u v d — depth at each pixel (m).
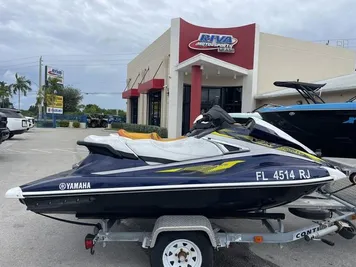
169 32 19.11
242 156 3.24
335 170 3.27
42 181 3.09
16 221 4.61
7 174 7.90
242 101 18.25
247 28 17.67
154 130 20.11
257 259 3.59
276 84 6.02
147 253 3.69
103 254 3.65
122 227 4.18
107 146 3.19
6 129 10.48
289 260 3.57
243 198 3.10
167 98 19.39
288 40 19.33
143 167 3.14
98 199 3.01
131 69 31.69
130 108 31.16
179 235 2.98
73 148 14.04
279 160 3.24
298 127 5.15
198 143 3.29
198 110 15.77
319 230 3.45
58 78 48.53
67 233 4.21
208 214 3.35
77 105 63.41
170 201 3.07
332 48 20.86
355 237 4.23
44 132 26.05
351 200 3.86
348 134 4.81
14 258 3.50
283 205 3.33
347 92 11.90
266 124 3.49
